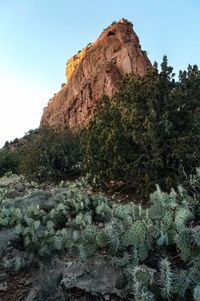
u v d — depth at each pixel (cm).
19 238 744
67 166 1540
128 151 1036
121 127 1069
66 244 688
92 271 568
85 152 1270
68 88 6669
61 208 852
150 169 973
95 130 1185
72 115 5759
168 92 1054
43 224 832
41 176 1530
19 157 2159
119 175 1068
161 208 584
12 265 693
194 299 469
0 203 1042
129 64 5172
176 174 957
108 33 6044
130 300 514
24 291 636
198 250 518
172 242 550
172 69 1110
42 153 1559
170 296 486
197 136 946
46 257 683
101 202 896
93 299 534
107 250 596
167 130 977
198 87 1083
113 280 545
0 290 645
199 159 926
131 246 579
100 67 5653
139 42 5859
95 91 5409
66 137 1622
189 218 568
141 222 557
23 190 1347
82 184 1239
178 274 497
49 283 600
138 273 495
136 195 1048
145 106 1057
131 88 1109
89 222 789
